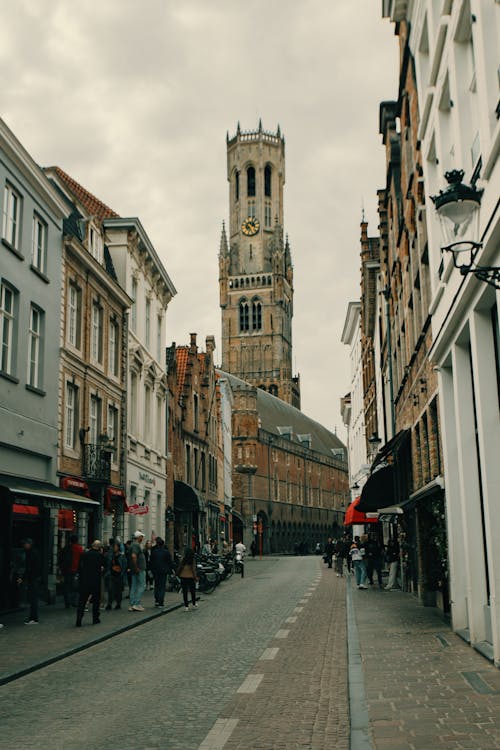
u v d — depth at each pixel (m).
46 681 10.86
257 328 148.88
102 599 24.38
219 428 66.81
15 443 21.86
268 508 111.62
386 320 32.25
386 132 25.66
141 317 37.12
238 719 8.35
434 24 14.73
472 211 8.50
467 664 10.97
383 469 27.70
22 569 22.20
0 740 7.62
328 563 51.31
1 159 21.30
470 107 12.45
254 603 23.70
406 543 26.28
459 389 13.87
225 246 150.88
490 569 10.85
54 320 25.31
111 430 32.03
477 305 11.39
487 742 6.82
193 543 47.03
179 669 11.66
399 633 14.87
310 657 12.68
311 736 7.60
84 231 29.17
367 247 45.25
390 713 8.13
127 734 7.77
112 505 31.12
